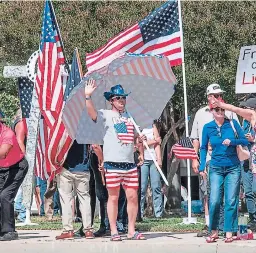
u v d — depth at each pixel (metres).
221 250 20.77
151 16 28.11
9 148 22.98
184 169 45.53
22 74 29.61
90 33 39.16
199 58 38.59
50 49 25.83
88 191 23.09
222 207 23.23
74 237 23.50
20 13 40.56
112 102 22.42
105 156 22.06
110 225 22.22
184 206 38.59
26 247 22.05
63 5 39.75
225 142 21.28
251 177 25.33
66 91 24.97
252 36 38.31
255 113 21.77
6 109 41.78
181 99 39.00
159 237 23.12
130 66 24.66
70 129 22.50
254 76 26.08
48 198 31.89
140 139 23.19
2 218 23.23
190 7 38.41
